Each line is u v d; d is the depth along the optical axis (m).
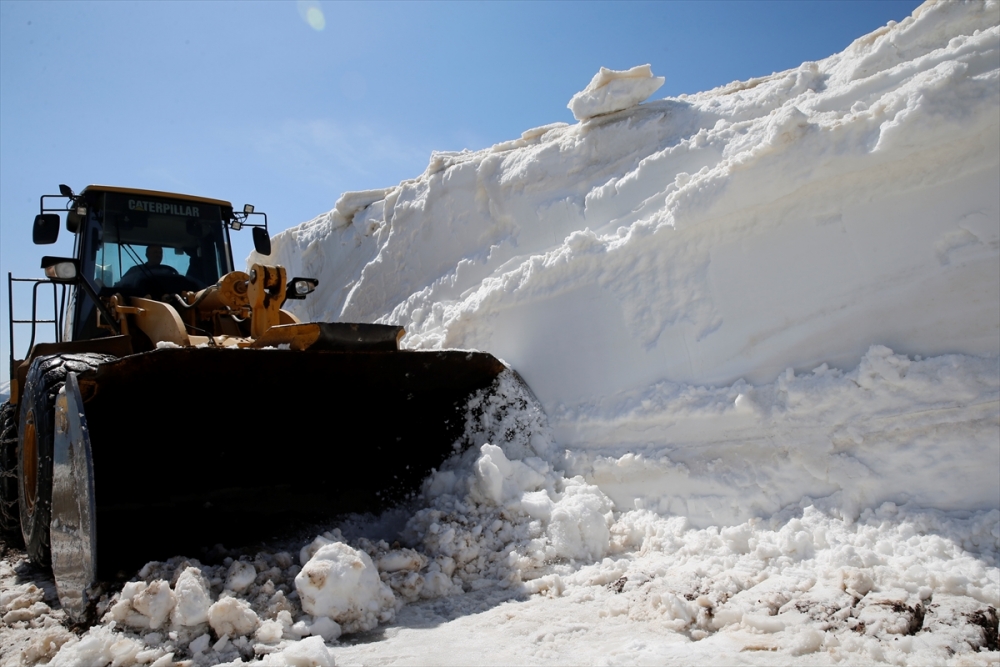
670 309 4.57
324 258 9.19
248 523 3.90
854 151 3.80
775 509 3.63
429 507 4.25
